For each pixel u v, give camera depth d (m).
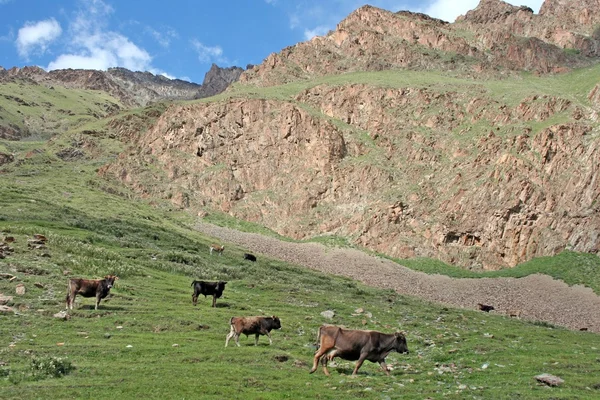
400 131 130.00
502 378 19.45
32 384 15.27
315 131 134.25
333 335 18.36
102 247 50.75
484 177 106.31
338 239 109.19
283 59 193.62
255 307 34.19
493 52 183.75
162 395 14.77
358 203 117.38
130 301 30.02
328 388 16.28
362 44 188.38
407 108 136.25
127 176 137.25
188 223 115.25
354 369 18.36
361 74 166.38
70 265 36.47
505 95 129.38
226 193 130.62
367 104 141.25
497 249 97.44
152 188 132.88
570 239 92.75
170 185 134.50
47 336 21.22
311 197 122.50
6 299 25.44
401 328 31.53
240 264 65.75
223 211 127.88
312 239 111.69
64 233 53.81
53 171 140.25
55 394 14.50
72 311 25.58
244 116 147.38
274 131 140.00
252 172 135.75
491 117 122.62
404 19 197.50
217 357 19.53
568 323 60.84
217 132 145.75
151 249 57.47
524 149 107.31
